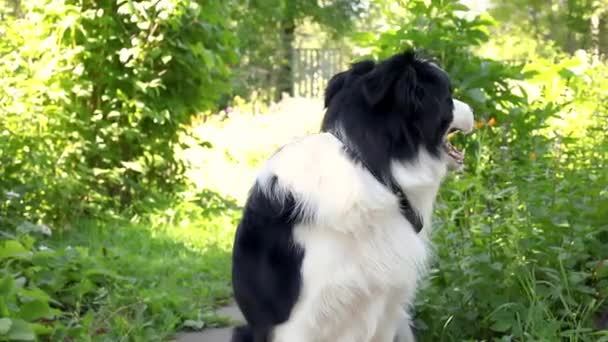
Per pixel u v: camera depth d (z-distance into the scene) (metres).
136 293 4.91
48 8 7.17
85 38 7.33
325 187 2.98
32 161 6.20
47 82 7.10
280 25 22.17
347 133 3.06
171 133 8.13
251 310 3.24
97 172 7.26
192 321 4.71
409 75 3.03
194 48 7.45
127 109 7.55
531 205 4.08
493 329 3.73
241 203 9.37
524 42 18.62
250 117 16.03
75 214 6.84
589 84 7.52
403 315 3.59
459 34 5.95
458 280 4.00
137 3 7.27
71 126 7.23
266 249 3.13
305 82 22.23
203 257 6.41
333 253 2.99
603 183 4.25
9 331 3.51
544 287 3.84
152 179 8.31
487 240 4.06
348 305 3.08
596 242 4.07
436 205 4.30
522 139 5.44
